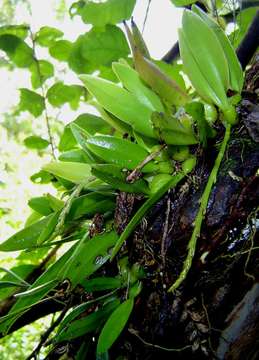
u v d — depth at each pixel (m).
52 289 0.27
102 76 0.48
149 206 0.23
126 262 0.27
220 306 0.25
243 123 0.24
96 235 0.27
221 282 0.25
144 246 0.26
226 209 0.23
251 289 0.25
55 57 0.54
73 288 0.26
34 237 0.29
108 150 0.24
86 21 0.41
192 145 0.25
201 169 0.24
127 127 0.29
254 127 0.23
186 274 0.23
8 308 0.35
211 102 0.24
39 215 0.37
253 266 0.24
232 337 0.26
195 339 0.27
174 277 0.25
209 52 0.24
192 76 0.24
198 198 0.24
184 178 0.25
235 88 0.25
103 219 0.28
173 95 0.24
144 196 0.25
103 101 0.25
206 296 0.26
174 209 0.25
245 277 0.24
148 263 0.26
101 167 0.23
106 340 0.24
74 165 0.28
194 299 0.26
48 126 0.51
